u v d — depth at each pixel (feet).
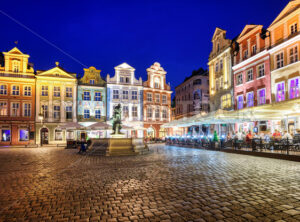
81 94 120.06
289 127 65.92
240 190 19.80
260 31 79.71
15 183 24.12
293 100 45.24
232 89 93.50
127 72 131.34
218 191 19.65
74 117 116.26
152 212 15.10
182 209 15.52
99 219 14.11
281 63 70.13
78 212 15.38
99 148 56.03
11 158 48.57
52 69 114.42
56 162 40.91
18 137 107.34
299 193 18.66
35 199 18.44
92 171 30.78
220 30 103.96
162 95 141.90
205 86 144.05
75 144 84.64
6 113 107.04
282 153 41.81
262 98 77.46
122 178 25.77
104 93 124.98
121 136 60.64
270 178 24.34
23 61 110.73
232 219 13.65
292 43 65.51
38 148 85.87
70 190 21.02
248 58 83.20
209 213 14.67
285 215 14.14
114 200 17.81
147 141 123.75
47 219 14.25
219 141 64.90
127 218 14.16
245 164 34.76
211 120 70.49
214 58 107.45
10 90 108.06
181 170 30.22
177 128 143.95
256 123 78.79
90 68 123.85
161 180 24.34
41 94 112.16
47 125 111.65
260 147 48.39
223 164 35.14
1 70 107.34
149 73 138.82
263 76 76.43
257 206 15.78
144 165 35.55
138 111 131.23
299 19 64.03
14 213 15.34
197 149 70.64
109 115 123.95
